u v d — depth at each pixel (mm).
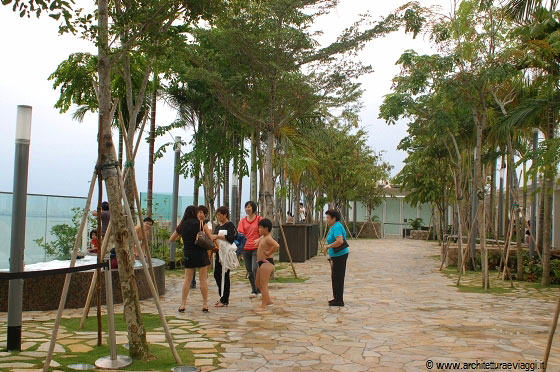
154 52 6641
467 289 13352
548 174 11789
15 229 6742
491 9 13969
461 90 14570
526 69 14938
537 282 14992
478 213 16000
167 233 18312
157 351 6617
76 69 10602
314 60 14211
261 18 13414
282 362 6207
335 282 10359
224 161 19172
